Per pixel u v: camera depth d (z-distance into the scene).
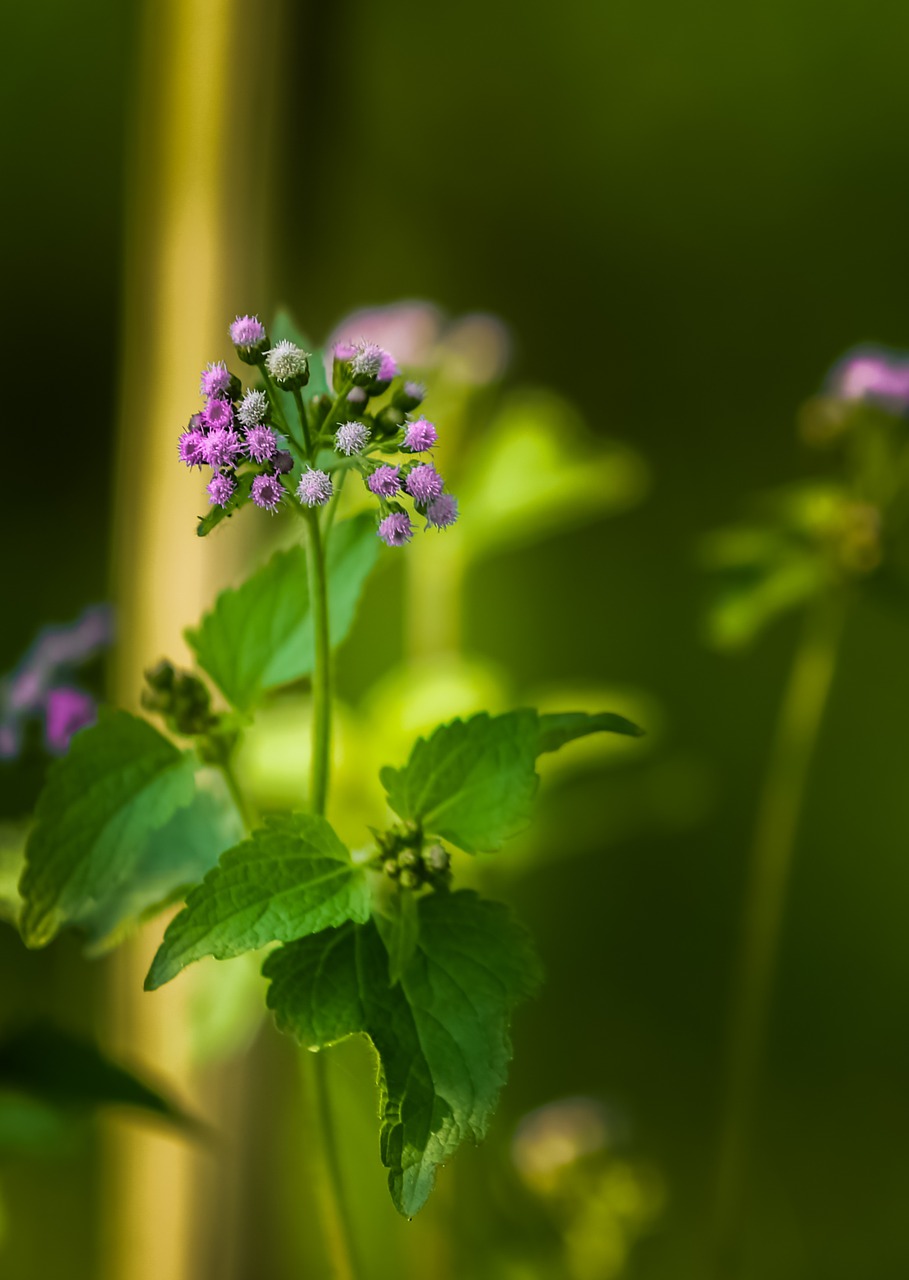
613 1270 1.03
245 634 0.81
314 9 0.95
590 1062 1.47
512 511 1.14
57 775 0.78
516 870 1.07
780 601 0.99
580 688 1.67
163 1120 0.85
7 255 1.75
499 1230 1.01
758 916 1.02
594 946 1.55
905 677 1.69
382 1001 0.76
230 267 0.95
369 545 0.81
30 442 1.70
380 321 1.18
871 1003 1.54
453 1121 0.75
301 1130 1.04
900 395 0.98
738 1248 0.99
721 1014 1.51
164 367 0.95
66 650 0.90
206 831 0.81
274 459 0.75
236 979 0.88
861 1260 1.25
